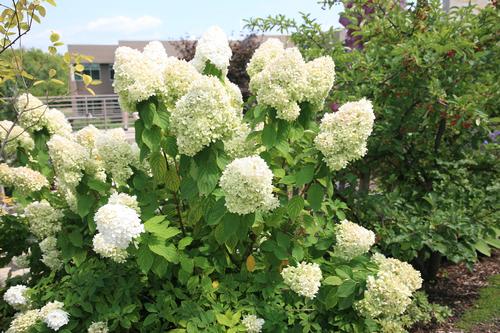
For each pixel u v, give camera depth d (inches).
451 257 127.2
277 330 86.9
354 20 164.1
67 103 690.2
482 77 143.9
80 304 89.0
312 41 184.4
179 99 91.8
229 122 85.5
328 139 81.7
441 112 133.8
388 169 163.9
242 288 93.0
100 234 88.1
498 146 145.4
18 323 90.4
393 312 84.4
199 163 86.0
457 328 128.9
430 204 143.5
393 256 133.0
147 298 97.3
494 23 144.2
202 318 83.3
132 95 86.4
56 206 125.1
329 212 105.2
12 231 127.1
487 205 137.3
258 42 520.4
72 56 142.1
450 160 150.9
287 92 86.2
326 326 92.0
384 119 152.3
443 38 137.3
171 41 596.4
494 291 148.0
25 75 135.4
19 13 129.6
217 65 104.3
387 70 146.1
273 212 92.0
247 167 75.9
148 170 105.0
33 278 122.4
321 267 97.4
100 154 100.3
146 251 82.5
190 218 95.8
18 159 139.0
